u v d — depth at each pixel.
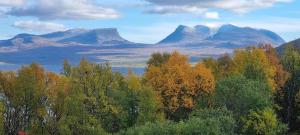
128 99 61.66
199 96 70.56
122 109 60.38
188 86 69.50
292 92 75.94
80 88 57.88
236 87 63.34
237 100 62.75
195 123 49.06
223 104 63.16
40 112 62.44
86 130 56.62
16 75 66.00
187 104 69.12
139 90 62.25
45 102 63.22
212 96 68.56
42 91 63.47
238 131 61.16
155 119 60.56
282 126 64.31
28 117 63.69
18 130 63.75
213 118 51.09
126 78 64.25
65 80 60.94
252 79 70.75
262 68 74.94
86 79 58.72
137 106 61.97
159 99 66.81
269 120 61.97
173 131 48.94
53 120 61.03
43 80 64.44
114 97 60.09
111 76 60.44
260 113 62.09
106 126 59.62
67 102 57.50
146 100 61.00
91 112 58.31
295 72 76.62
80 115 56.88
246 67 75.00
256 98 62.22
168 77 69.44
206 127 48.44
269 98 66.38
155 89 69.44
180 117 70.69
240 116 61.78
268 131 62.09
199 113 58.16
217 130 48.69
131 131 51.41
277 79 77.62
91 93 58.25
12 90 63.94
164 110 69.44
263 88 65.94
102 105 58.25
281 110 76.38
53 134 60.75
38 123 62.19
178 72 69.94
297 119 74.31
